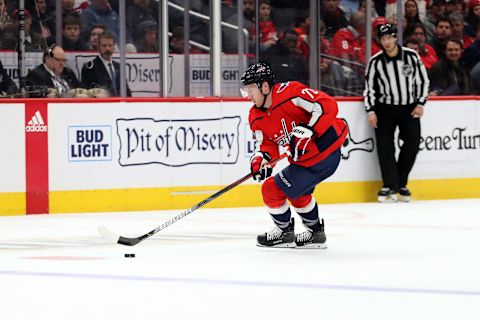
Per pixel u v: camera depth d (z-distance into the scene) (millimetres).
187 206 16547
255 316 7480
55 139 15789
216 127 16703
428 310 7707
